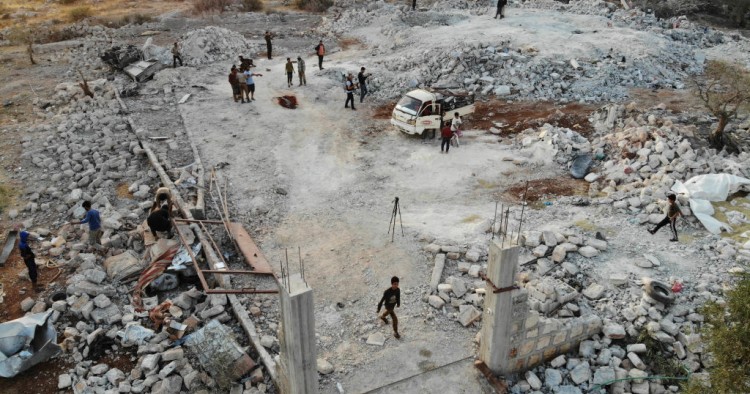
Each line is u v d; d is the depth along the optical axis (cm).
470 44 2923
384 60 3072
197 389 1095
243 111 2512
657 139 1906
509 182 1908
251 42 3547
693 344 1133
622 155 1939
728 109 2411
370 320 1284
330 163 2053
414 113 2188
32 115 2523
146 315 1297
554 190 1844
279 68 3088
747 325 911
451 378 1119
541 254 1448
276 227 1661
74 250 1519
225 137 2253
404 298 1350
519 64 2800
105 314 1283
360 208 1761
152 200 1792
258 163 2045
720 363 934
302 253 1530
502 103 2566
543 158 2036
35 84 2919
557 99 2594
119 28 4044
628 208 1672
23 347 1156
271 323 1267
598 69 2792
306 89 2758
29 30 3869
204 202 1767
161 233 1562
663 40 3234
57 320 1275
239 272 1156
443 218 1684
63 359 1179
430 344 1209
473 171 1980
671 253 1459
